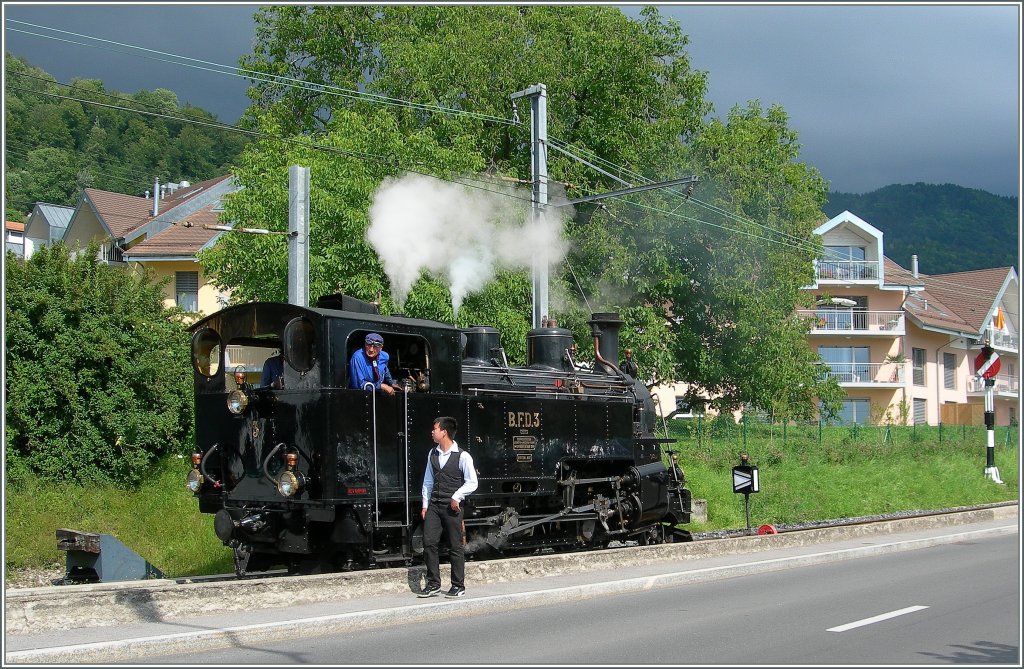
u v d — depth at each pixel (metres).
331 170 20.89
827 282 45.75
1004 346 54.91
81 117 66.31
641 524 15.65
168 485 17.20
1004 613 9.92
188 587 8.95
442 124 24.23
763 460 24.84
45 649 7.32
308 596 9.66
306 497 10.44
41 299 16.77
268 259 21.22
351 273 21.05
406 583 10.44
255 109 30.53
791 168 29.75
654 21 27.69
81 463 16.73
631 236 27.27
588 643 8.35
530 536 13.60
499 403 12.61
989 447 30.39
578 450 13.93
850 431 30.94
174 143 70.88
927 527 19.09
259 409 11.01
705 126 28.61
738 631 8.92
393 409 11.12
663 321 27.67
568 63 27.11
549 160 25.91
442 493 10.20
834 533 16.88
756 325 28.11
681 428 28.30
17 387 16.23
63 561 14.70
